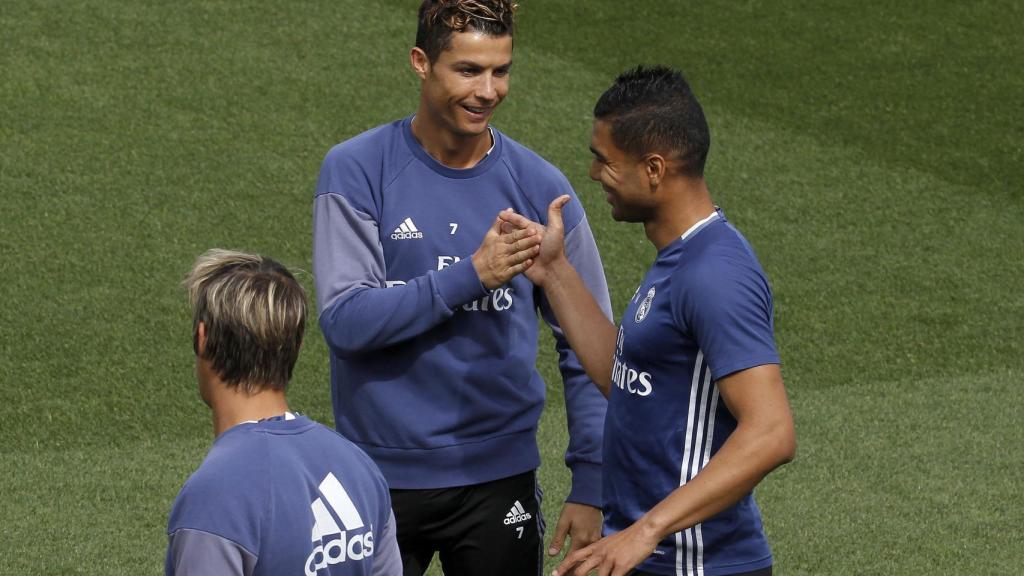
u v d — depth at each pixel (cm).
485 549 1234
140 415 2166
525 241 1103
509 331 1209
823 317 2589
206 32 3488
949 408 2252
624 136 1010
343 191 1182
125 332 2381
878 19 3791
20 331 2356
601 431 1244
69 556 1686
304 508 812
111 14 3519
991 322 2591
